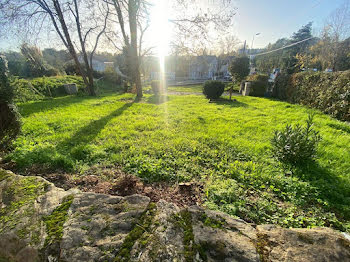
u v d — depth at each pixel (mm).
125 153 3650
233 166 3205
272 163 3449
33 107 7785
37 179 1872
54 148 3674
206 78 38094
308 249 1137
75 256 1073
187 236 1208
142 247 1130
